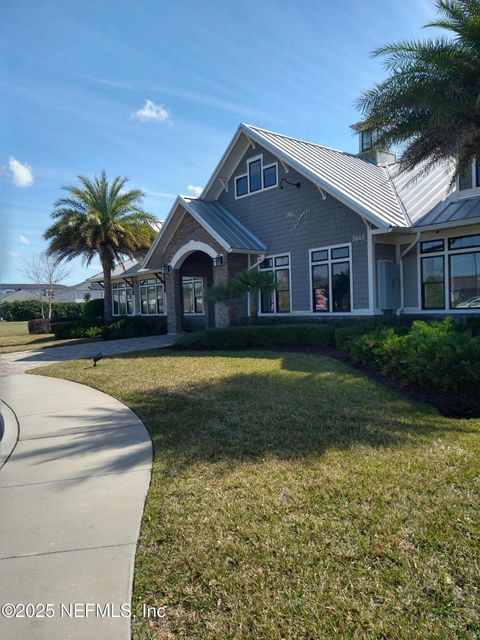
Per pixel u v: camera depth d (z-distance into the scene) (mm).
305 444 5195
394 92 10312
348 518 3479
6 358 16297
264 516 3568
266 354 12586
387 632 2348
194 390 8289
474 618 2418
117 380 9891
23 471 4848
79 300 76250
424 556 2963
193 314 25062
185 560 3043
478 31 9398
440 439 5266
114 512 3799
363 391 7672
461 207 13055
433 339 7863
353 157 20234
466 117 10086
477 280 12938
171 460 4910
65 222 24469
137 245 25984
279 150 16234
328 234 15422
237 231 17906
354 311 14695
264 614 2510
